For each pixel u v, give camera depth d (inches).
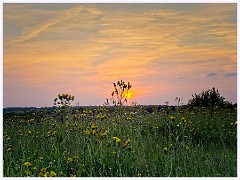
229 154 251.8
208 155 248.2
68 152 237.3
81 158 232.2
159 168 219.3
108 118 302.5
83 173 215.0
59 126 299.6
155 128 305.6
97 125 282.4
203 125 337.4
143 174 210.8
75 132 276.5
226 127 332.2
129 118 316.5
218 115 384.8
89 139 242.4
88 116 302.2
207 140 298.4
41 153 253.0
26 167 219.0
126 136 271.3
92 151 234.8
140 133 289.9
